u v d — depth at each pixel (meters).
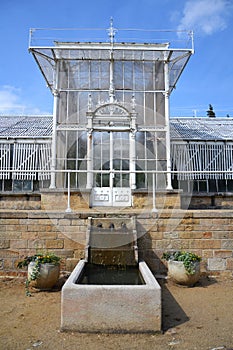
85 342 3.96
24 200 11.69
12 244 7.12
